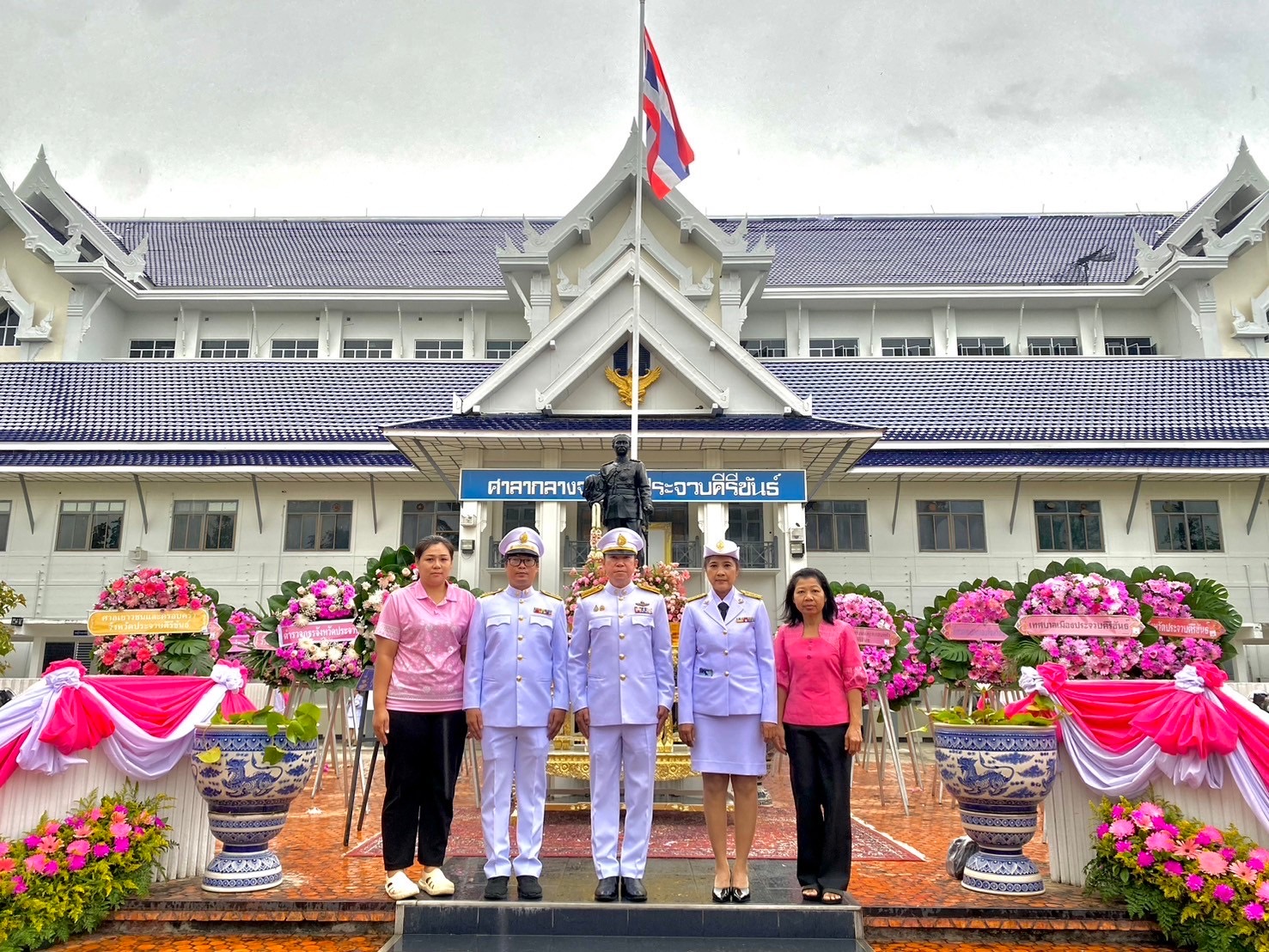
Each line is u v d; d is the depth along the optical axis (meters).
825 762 6.20
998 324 31.31
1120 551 21.12
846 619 10.61
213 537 21.53
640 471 10.56
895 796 11.73
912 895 6.46
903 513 21.44
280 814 6.67
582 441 15.66
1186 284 29.39
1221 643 7.97
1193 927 5.84
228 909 6.15
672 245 25.47
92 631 8.32
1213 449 20.89
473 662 6.38
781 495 14.80
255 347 30.86
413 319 31.33
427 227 36.53
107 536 21.53
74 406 23.09
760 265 24.98
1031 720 6.73
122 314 30.91
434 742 6.32
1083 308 31.25
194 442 21.08
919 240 35.22
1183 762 6.29
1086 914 6.13
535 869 6.17
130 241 34.62
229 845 6.59
